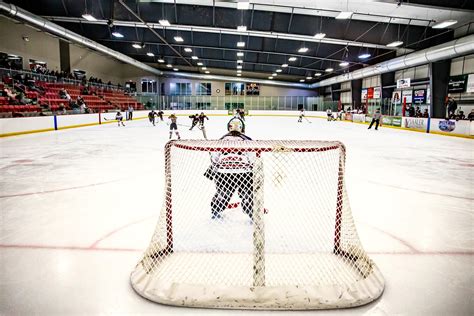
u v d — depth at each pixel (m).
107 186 4.04
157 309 1.58
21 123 10.32
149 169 5.14
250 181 2.21
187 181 3.44
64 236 2.48
